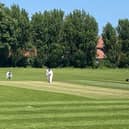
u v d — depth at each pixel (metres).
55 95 43.12
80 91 50.41
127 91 52.22
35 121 24.25
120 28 166.38
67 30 155.25
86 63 156.88
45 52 153.25
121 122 24.20
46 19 154.50
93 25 156.88
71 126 22.69
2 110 28.89
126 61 163.88
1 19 146.62
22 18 149.88
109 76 101.88
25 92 46.34
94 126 22.78
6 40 147.00
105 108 30.42
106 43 164.88
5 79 80.44
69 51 155.38
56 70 134.00
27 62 150.62
